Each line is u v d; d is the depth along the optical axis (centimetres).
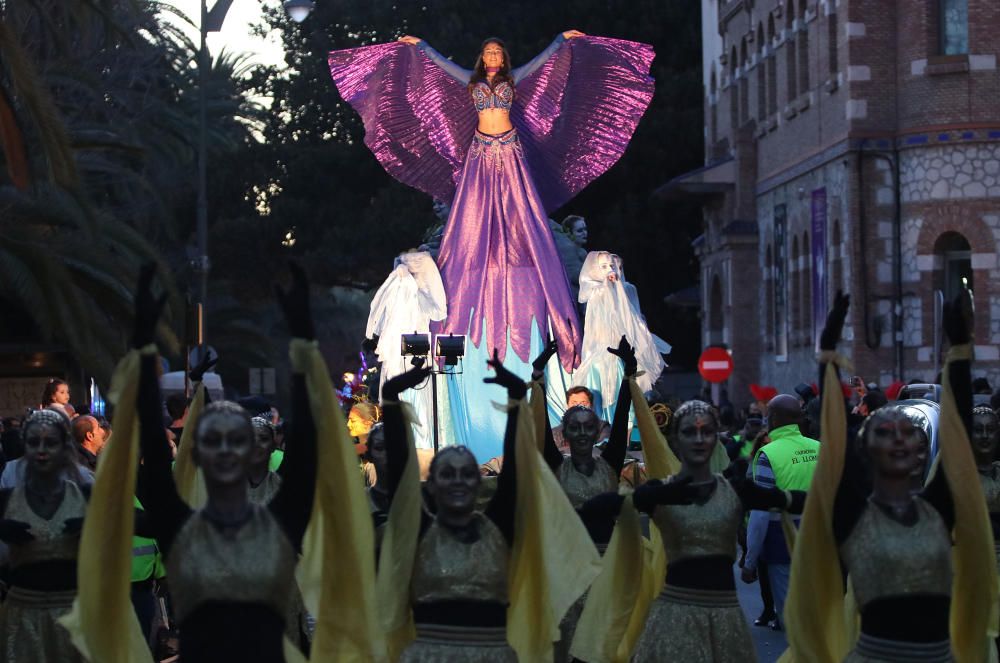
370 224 5866
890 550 820
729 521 983
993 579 884
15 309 3766
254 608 732
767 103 4816
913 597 820
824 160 4100
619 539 1078
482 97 2203
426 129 2250
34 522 1026
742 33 5119
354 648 818
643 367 2144
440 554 846
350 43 6469
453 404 2128
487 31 6094
